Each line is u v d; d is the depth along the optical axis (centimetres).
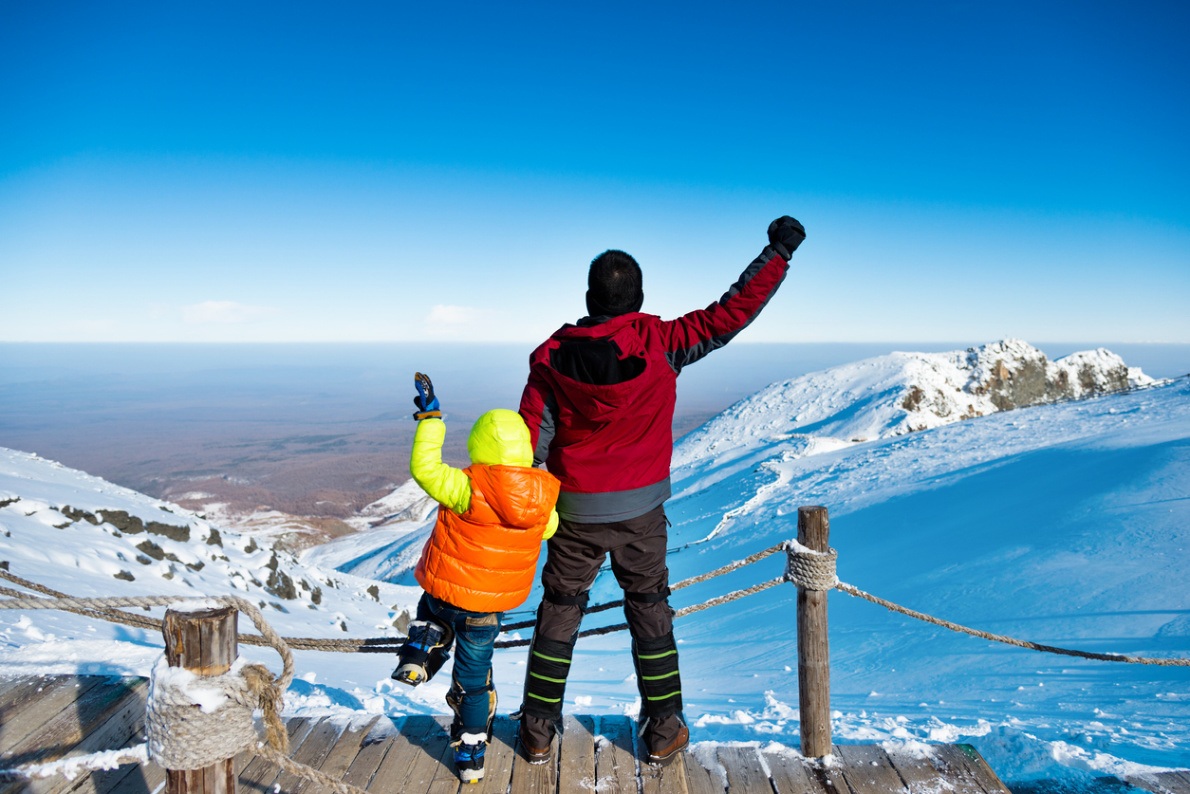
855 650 919
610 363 273
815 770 313
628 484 286
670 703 304
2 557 778
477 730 292
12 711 308
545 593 310
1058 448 1928
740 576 1753
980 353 8488
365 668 828
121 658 406
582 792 293
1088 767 332
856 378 7556
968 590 1047
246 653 762
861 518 1902
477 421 285
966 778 307
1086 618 810
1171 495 1217
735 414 7594
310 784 295
